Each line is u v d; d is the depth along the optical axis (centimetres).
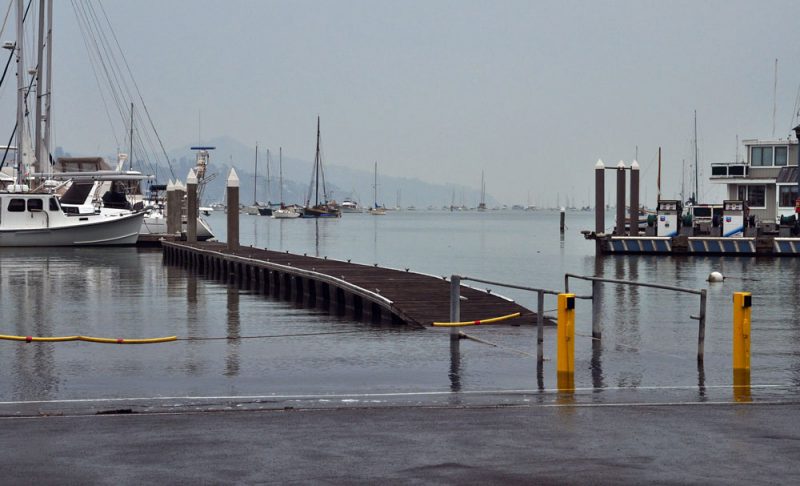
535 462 898
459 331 1911
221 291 3584
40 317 2658
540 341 1581
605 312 2784
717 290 3600
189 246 5172
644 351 1712
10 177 6775
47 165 6762
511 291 3847
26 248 6419
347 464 895
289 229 14162
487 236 11781
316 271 3328
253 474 860
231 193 4741
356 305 2738
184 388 1371
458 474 858
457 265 5809
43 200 6397
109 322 2523
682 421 1081
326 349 1795
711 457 916
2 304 3048
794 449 946
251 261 3947
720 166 6500
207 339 1973
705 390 1316
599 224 6059
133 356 1723
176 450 949
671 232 6047
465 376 1450
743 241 5747
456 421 1086
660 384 1369
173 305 3031
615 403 1206
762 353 1802
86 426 1063
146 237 6850
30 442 982
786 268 4884
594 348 1742
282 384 1398
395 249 8119
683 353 1773
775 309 2850
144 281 4072
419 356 1666
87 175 6512
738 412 1136
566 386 1352
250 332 2220
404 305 2325
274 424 1074
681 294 3381
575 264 5769
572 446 961
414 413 1137
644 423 1071
